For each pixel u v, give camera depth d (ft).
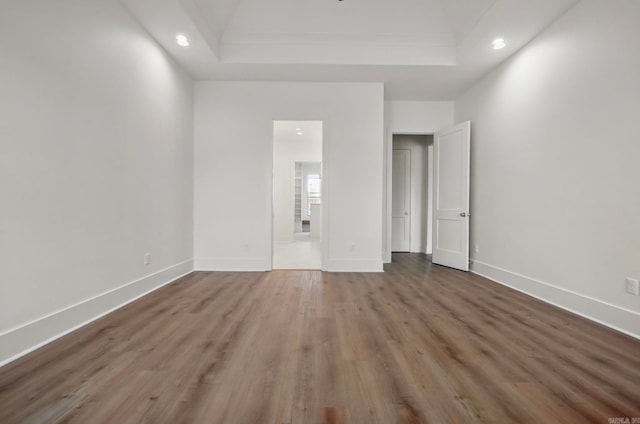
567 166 8.95
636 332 6.97
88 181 7.59
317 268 14.64
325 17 11.68
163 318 7.95
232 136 13.92
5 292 5.58
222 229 13.98
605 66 7.77
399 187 20.97
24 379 5.03
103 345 6.33
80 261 7.36
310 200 44.39
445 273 13.79
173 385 4.94
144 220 10.07
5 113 5.56
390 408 4.42
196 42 10.68
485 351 6.23
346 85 13.99
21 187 5.87
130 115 9.24
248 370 5.42
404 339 6.79
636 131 7.06
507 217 11.71
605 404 4.55
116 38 8.56
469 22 10.71
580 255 8.50
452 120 16.48
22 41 5.85
